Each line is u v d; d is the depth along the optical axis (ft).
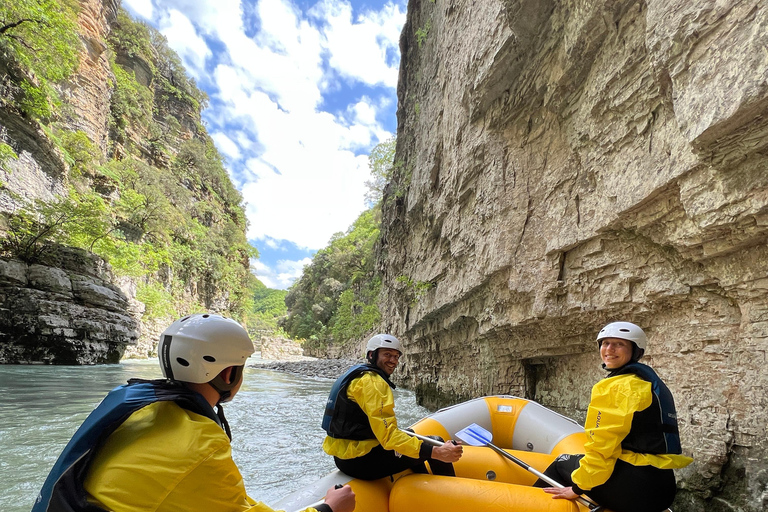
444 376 40.22
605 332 8.07
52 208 67.51
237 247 225.97
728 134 10.07
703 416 12.60
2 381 35.88
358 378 9.03
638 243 15.60
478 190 28.09
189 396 3.98
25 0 64.80
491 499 8.20
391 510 8.81
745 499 10.90
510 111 24.56
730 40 9.76
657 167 13.55
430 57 46.83
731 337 12.14
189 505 3.41
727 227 11.15
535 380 25.23
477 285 27.73
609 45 15.89
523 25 20.33
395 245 61.46
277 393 44.70
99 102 118.21
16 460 15.01
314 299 231.91
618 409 6.99
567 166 19.85
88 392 31.45
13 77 70.28
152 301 103.60
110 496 3.21
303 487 9.44
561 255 19.89
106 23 122.83
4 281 52.26
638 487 6.79
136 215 124.26
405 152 60.29
